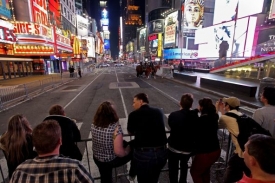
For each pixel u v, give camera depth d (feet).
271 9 85.92
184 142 8.96
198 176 9.23
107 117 8.36
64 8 163.22
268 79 32.99
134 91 48.32
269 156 3.63
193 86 52.75
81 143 17.92
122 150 8.36
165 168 13.02
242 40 120.57
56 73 124.26
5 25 60.13
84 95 43.65
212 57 147.23
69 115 27.32
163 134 8.50
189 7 204.44
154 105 32.58
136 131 8.36
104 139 8.29
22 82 68.49
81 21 248.93
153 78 84.79
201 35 159.74
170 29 239.09
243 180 4.24
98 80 77.97
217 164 12.81
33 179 4.38
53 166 4.54
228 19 137.28
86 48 230.68
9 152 6.79
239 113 8.57
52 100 38.65
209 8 218.59
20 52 79.46
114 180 11.86
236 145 8.18
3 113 29.40
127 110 29.81
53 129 4.90
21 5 83.46
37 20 92.58
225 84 44.34
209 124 8.73
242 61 70.90
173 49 228.02
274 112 8.78
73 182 4.57
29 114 28.58
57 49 94.73
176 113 9.14
